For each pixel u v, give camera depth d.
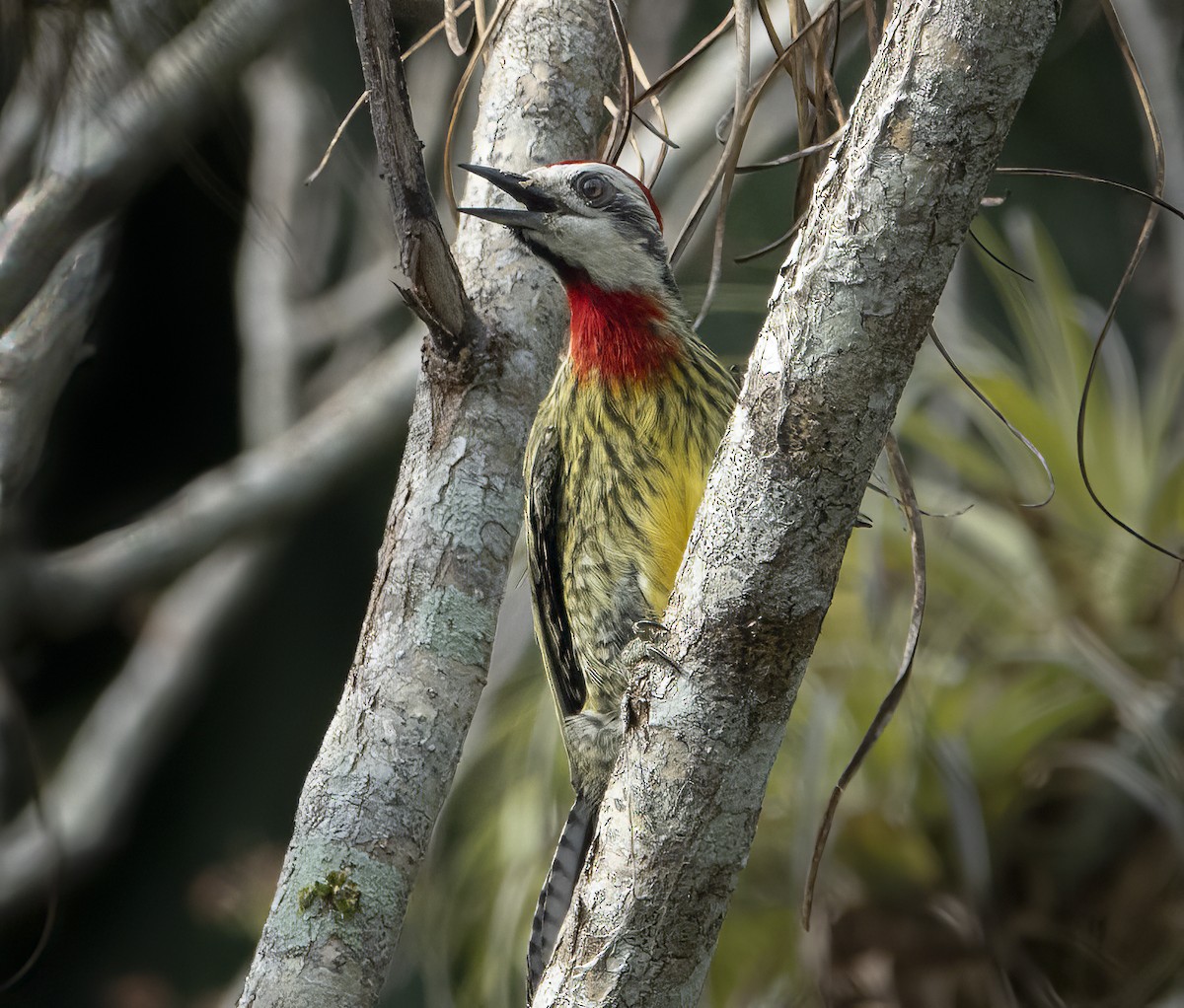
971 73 4.62
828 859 10.04
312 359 18.48
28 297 8.30
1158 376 11.49
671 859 5.34
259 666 20.75
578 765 8.01
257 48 8.30
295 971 6.20
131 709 16.50
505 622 11.51
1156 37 13.24
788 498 5.05
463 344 7.11
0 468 9.33
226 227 19.41
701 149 12.79
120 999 18.77
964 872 9.98
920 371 11.23
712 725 5.26
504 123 8.28
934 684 10.34
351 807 6.46
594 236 7.71
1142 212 17.17
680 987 5.43
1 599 12.97
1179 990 10.12
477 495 6.98
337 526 20.91
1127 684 10.01
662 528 7.59
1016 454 11.09
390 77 6.44
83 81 7.93
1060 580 10.66
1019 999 9.91
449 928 11.33
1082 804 10.20
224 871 15.23
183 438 20.89
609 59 8.52
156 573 13.92
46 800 16.22
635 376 7.70
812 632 5.20
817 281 4.90
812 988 10.37
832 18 6.97
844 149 4.90
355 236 16.70
